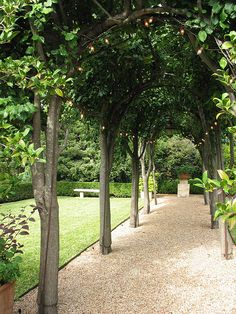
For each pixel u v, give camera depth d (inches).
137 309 121.9
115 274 161.3
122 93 202.8
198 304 124.8
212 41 111.3
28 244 230.4
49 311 113.8
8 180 114.0
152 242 225.1
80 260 187.0
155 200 450.3
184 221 303.6
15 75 97.6
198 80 193.5
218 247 207.6
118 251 204.8
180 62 207.3
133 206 283.9
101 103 201.8
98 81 191.0
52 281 115.0
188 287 142.1
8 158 104.3
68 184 645.3
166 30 181.3
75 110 213.0
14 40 115.1
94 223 311.6
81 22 130.3
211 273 159.3
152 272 162.9
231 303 124.9
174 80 212.2
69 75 121.1
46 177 114.8
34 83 98.3
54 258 115.6
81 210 417.1
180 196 553.9
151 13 121.3
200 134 329.7
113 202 506.9
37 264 181.2
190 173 575.5
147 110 284.0
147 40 186.1
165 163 631.2
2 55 114.9
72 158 670.5
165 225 285.7
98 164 641.0
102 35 138.9
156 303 126.6
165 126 354.0
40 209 114.2
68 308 124.0
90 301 130.1
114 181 647.8
